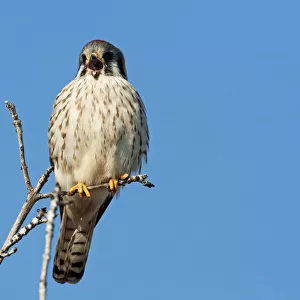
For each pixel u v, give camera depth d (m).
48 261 5.77
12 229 8.64
